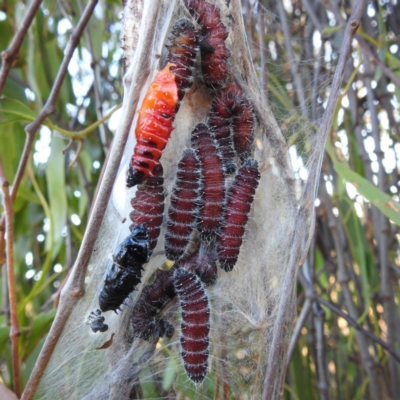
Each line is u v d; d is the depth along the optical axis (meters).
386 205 0.19
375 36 0.30
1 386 0.16
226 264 0.15
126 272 0.14
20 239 0.32
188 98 0.16
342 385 0.34
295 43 0.29
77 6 0.29
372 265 0.30
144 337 0.16
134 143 0.15
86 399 0.17
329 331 0.36
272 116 0.18
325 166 0.28
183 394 0.19
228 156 0.16
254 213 0.17
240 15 0.17
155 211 0.14
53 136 0.25
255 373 0.17
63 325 0.13
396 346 0.28
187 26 0.15
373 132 0.25
